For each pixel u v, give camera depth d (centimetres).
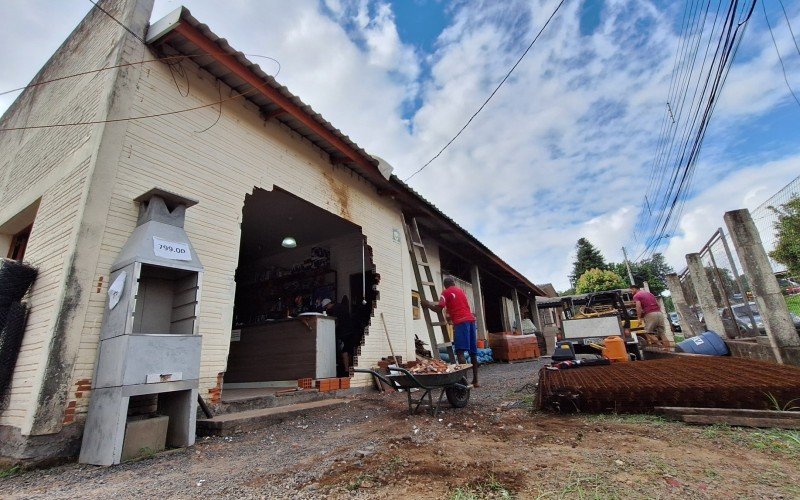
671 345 856
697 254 920
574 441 284
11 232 605
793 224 914
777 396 310
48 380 317
